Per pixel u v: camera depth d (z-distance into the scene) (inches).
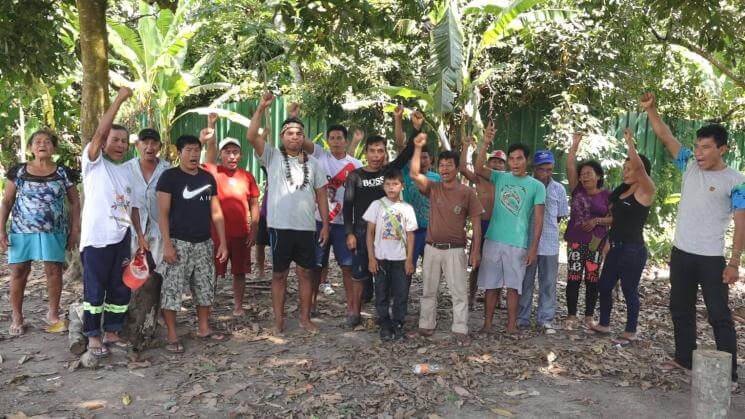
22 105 470.9
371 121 483.5
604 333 228.2
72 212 221.8
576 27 413.4
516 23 396.2
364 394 169.5
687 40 413.7
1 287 274.1
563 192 240.8
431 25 416.8
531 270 233.0
